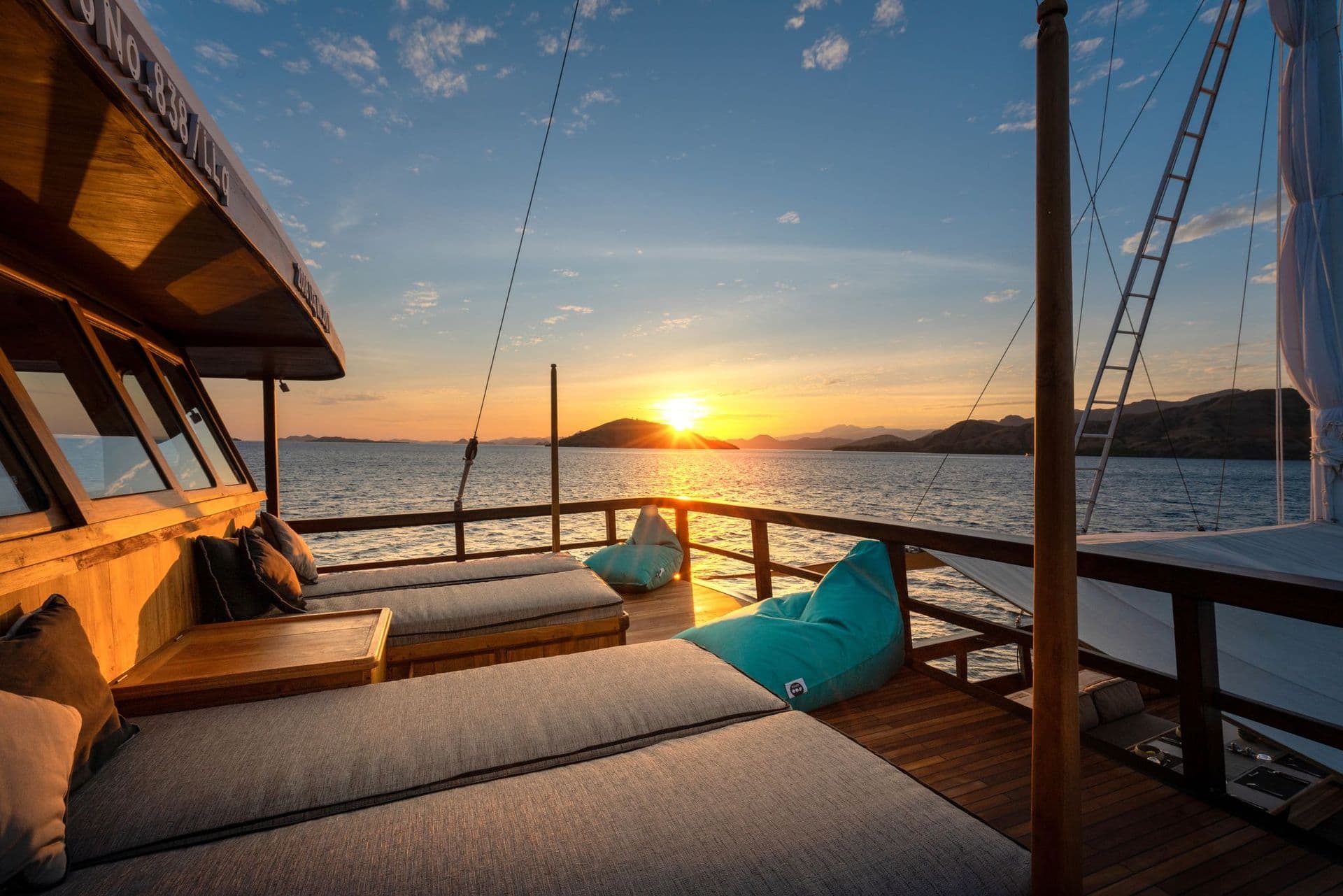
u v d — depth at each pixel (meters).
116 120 1.23
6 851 0.93
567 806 1.21
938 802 1.23
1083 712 3.89
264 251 2.12
